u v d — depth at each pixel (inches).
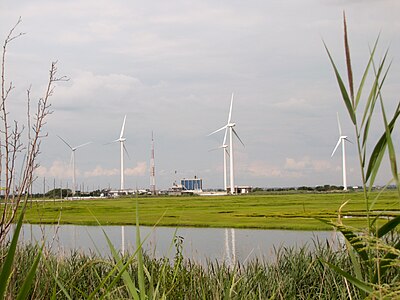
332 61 179.8
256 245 1120.8
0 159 207.9
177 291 304.7
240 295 343.0
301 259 480.7
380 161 173.5
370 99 175.5
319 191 7475.4
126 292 352.8
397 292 135.6
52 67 226.7
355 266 179.8
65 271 414.0
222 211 2716.5
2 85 217.2
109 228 1801.2
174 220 2084.2
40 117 217.8
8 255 121.8
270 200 4151.1
